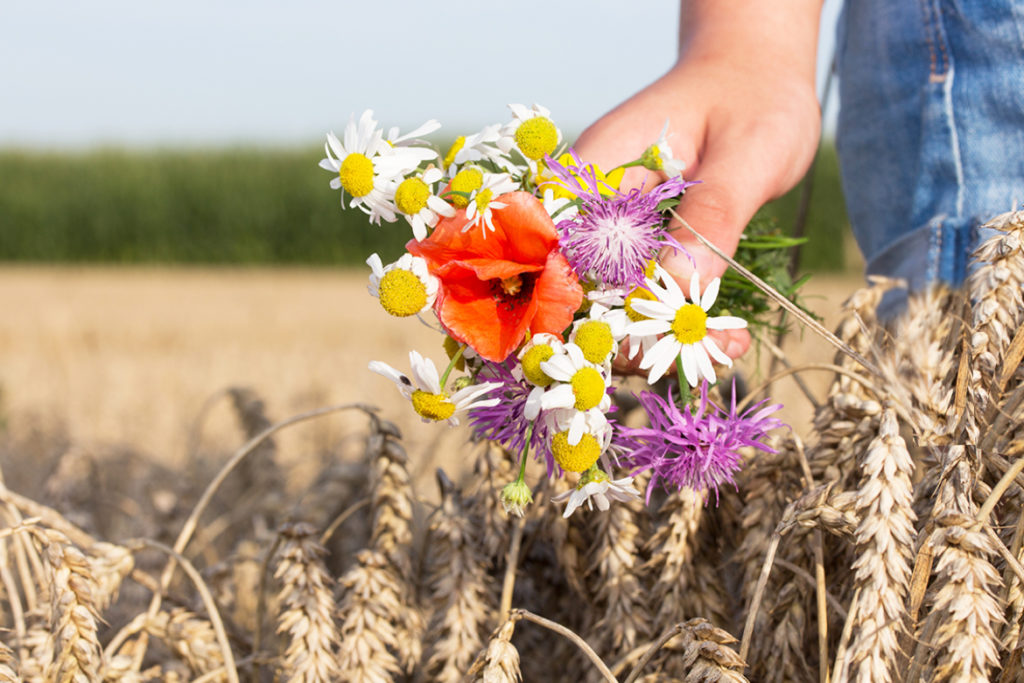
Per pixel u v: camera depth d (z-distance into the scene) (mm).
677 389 784
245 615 990
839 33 903
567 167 662
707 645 649
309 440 1679
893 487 649
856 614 658
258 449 1196
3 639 826
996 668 677
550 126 657
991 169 797
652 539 752
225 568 895
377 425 828
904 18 819
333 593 807
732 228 738
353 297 6438
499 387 662
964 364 688
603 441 647
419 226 650
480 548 813
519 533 776
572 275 632
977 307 684
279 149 11242
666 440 676
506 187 647
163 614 798
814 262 8656
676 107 796
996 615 625
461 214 644
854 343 763
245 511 1125
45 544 729
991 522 675
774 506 738
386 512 813
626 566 756
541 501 787
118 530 1270
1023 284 683
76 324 4656
